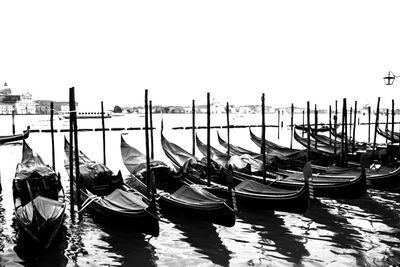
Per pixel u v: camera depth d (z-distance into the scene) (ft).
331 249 39.42
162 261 36.65
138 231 40.75
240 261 36.68
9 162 96.07
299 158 73.26
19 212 40.93
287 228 45.62
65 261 36.32
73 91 46.29
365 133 188.24
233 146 86.53
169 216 49.37
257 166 64.23
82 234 42.80
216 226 46.14
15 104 516.32
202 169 61.77
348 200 57.62
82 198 49.11
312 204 55.42
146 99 47.21
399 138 98.37
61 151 121.80
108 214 43.65
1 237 42.06
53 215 38.42
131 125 278.67
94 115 391.65
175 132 209.36
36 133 189.37
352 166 73.15
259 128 247.70
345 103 74.95
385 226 46.37
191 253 38.50
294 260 36.83
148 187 46.65
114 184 53.62
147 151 47.03
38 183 47.55
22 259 36.52
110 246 39.88
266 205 48.14
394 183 56.03
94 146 135.03
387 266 35.35
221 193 52.01
